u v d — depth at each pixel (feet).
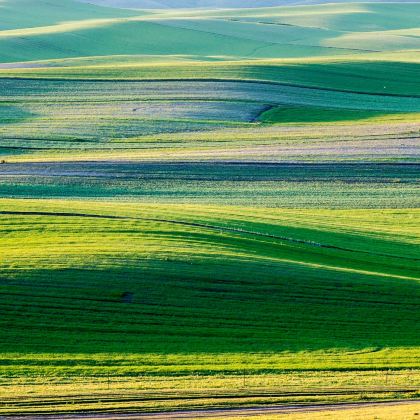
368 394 360.89
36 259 483.10
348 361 396.57
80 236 525.34
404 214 642.63
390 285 474.08
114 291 452.76
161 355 400.06
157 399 355.15
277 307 445.78
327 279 476.13
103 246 505.66
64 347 405.39
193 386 368.27
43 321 426.10
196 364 391.45
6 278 460.14
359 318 439.22
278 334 422.41
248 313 439.22
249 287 462.19
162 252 497.46
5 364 388.78
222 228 558.97
